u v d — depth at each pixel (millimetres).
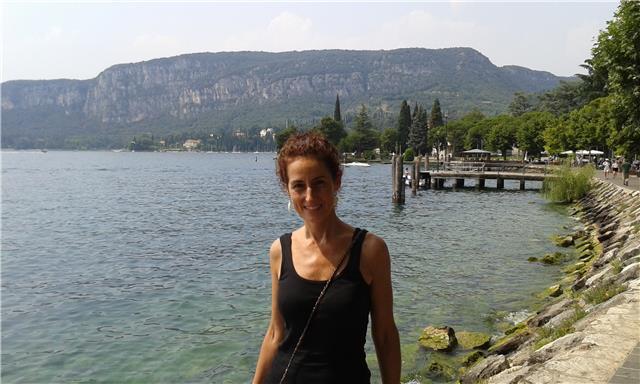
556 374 6012
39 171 112312
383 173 97250
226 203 47281
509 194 53781
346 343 2531
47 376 10734
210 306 15367
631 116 24422
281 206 44562
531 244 25344
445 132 135875
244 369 10977
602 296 10031
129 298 16312
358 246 2578
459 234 28750
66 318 14406
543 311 11898
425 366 10523
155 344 12422
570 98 109312
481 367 8844
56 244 26234
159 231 30484
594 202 36375
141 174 101125
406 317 13922
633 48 22750
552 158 83000
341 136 143375
